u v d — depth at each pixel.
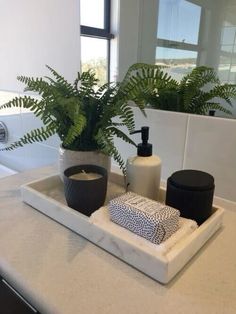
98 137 0.60
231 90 0.69
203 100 0.74
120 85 0.64
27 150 1.31
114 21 0.86
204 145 0.74
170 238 0.46
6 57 1.25
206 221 0.53
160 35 0.78
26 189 0.65
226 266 0.47
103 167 0.66
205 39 0.71
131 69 0.63
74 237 0.53
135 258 0.45
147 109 0.81
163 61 0.79
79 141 0.66
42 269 0.45
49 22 1.04
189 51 0.74
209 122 0.72
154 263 0.42
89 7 0.91
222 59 0.70
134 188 0.63
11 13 1.17
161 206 0.50
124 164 0.73
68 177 0.58
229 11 0.67
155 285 0.42
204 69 0.73
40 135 0.63
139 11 0.81
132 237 0.46
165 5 0.76
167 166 0.83
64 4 0.97
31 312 0.42
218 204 0.73
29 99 0.62
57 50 1.05
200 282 0.43
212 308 0.39
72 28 0.97
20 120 1.27
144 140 0.62
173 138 0.79
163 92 0.75
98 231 0.50
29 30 1.12
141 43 0.82
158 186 0.64
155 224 0.44
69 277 0.44
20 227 0.56
